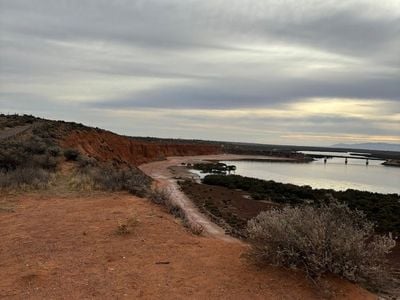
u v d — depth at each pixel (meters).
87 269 6.48
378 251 6.46
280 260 6.31
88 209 11.54
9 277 6.14
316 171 90.88
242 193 34.62
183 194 29.78
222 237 13.15
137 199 13.58
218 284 5.90
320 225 6.41
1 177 15.67
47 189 15.30
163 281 5.98
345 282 6.01
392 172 102.69
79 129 49.62
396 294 6.32
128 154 73.06
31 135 30.80
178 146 121.25
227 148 168.12
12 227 9.38
